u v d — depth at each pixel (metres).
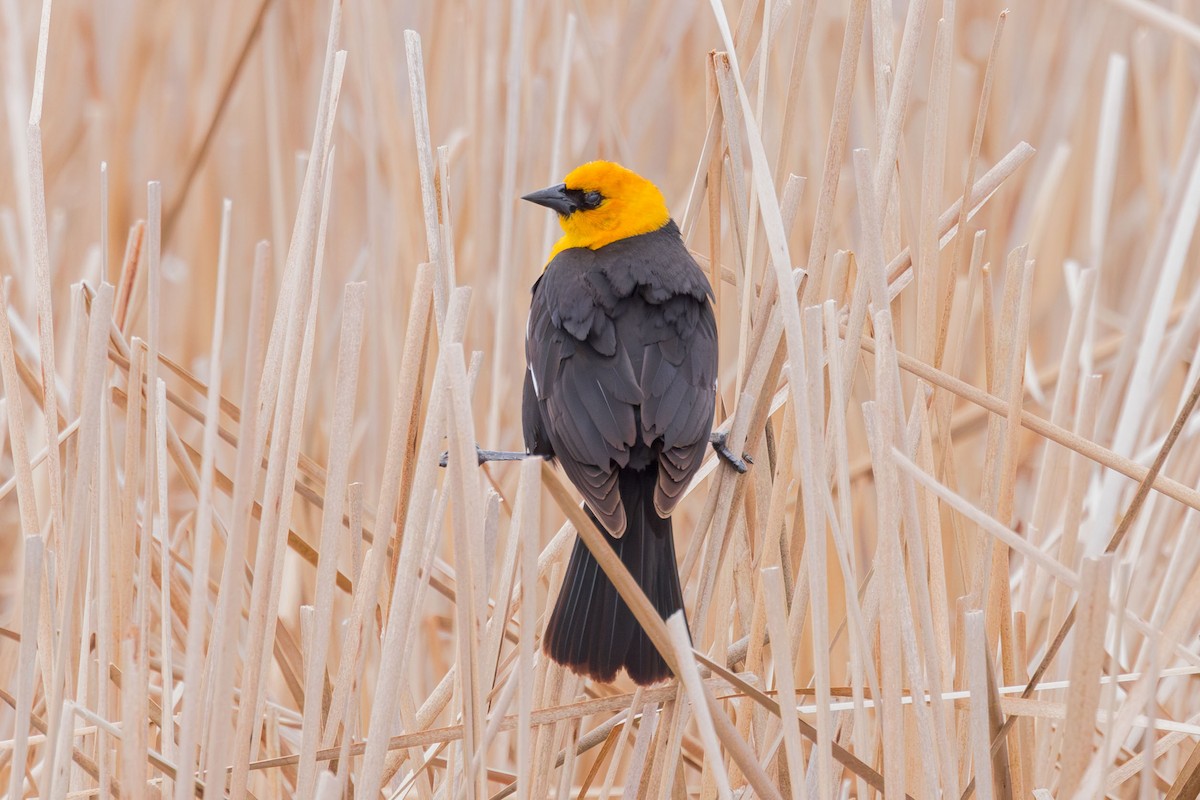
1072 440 6.09
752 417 6.35
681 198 11.21
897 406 5.43
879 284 5.52
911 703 5.91
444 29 10.68
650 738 6.02
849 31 6.20
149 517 5.68
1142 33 11.66
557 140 8.98
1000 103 11.99
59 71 11.70
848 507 5.36
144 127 11.88
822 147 9.68
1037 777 6.46
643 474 6.62
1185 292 11.71
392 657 5.29
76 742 5.99
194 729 5.12
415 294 5.75
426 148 6.34
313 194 5.89
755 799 6.11
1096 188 9.67
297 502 9.02
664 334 6.96
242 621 8.17
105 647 5.69
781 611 5.07
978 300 10.86
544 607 7.13
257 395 5.13
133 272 7.82
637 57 11.80
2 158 11.65
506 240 8.52
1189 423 8.53
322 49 11.52
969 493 11.18
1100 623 4.71
